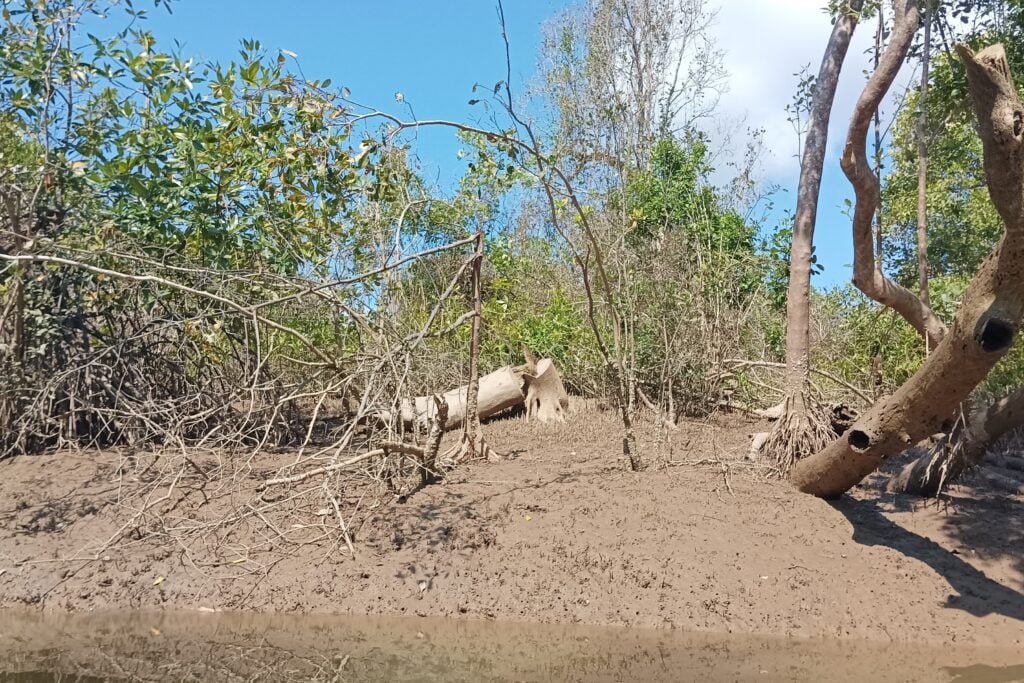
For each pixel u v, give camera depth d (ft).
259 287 27.58
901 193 49.29
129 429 28.22
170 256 28.43
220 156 26.96
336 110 22.95
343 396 25.49
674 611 19.35
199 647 17.43
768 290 41.75
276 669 16.28
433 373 29.04
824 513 23.36
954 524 23.24
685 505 23.41
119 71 27.94
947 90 27.63
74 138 28.40
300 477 21.57
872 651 17.85
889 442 21.26
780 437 26.45
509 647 17.67
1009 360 32.48
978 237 46.88
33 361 28.66
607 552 21.24
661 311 36.42
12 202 27.04
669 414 33.14
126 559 21.34
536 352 41.78
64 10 27.58
